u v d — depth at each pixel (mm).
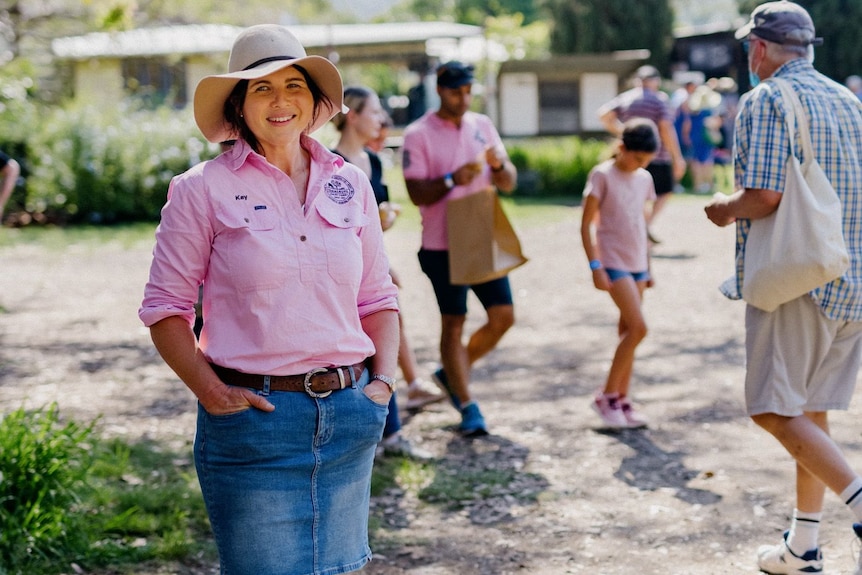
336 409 2975
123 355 8328
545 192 22719
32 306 10492
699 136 22453
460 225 5789
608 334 8961
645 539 4598
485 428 6105
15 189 18250
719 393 6953
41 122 18688
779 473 5355
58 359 8172
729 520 4773
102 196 18016
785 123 3844
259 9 19844
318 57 2988
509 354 8352
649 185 6156
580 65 31344
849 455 5559
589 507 4980
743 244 4059
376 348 3180
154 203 18359
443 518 4891
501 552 4500
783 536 4438
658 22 41562
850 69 38219
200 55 24500
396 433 5723
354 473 3090
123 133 18266
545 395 7047
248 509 2938
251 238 2912
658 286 11141
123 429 6277
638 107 13422
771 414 3975
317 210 3002
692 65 42031
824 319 3893
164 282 2932
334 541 3053
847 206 3912
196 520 4801
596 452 5777
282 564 2961
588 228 6055
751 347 4016
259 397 2895
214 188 2951
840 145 3889
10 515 4395
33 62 19797
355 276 3033
